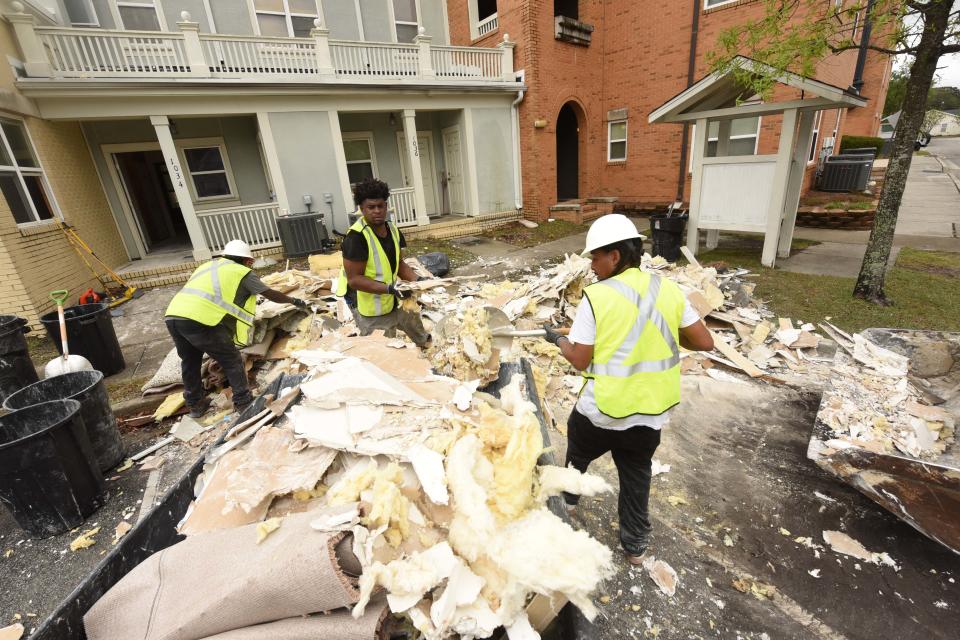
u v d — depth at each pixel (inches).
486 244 422.0
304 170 390.6
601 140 541.0
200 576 55.6
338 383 89.8
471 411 85.7
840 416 125.0
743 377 172.7
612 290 76.2
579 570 56.5
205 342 146.5
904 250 319.9
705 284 222.2
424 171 517.3
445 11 503.8
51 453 110.4
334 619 51.3
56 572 106.1
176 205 573.0
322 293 223.3
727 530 106.1
